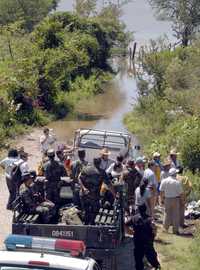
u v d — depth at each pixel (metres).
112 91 50.53
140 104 36.97
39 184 14.32
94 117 38.34
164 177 17.64
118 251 13.94
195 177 21.25
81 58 42.44
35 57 38.16
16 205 13.38
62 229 12.79
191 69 34.81
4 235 16.09
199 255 14.93
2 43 44.59
